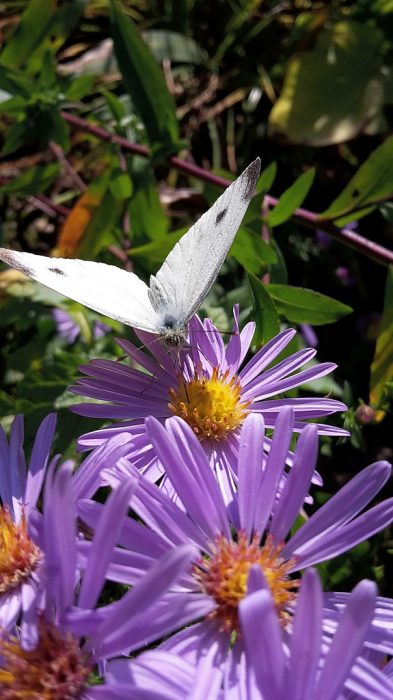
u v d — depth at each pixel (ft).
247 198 0.26
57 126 0.40
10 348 0.44
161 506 0.21
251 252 0.36
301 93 0.47
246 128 0.52
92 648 0.18
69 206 0.51
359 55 0.48
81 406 0.27
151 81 0.40
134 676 0.17
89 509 0.20
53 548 0.18
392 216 0.41
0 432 0.25
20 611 0.21
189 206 0.47
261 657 0.17
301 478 0.22
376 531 0.21
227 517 0.23
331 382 0.38
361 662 0.18
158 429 0.22
